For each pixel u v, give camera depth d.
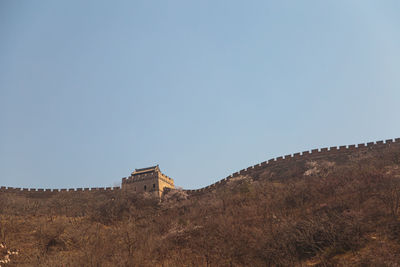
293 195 55.25
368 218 40.41
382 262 31.53
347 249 36.38
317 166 70.94
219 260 40.72
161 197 83.81
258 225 47.41
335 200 48.34
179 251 45.78
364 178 53.06
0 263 41.78
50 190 87.12
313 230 39.59
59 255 44.91
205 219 56.25
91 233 54.12
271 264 37.88
